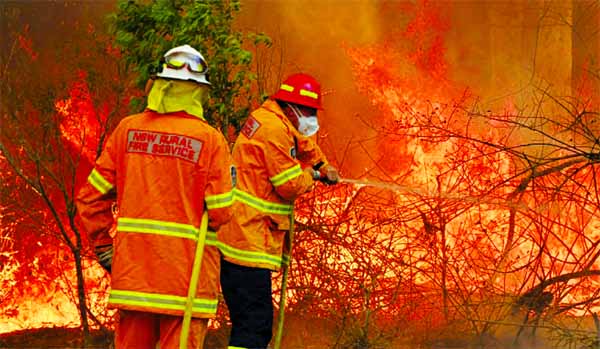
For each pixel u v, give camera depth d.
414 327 8.16
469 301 8.10
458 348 7.83
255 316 6.70
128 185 5.64
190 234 5.57
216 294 5.77
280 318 7.11
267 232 6.80
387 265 8.09
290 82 7.11
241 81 8.11
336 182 7.34
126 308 5.54
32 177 9.76
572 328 8.23
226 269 6.75
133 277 5.56
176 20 7.97
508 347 7.84
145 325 5.72
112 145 5.77
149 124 5.70
